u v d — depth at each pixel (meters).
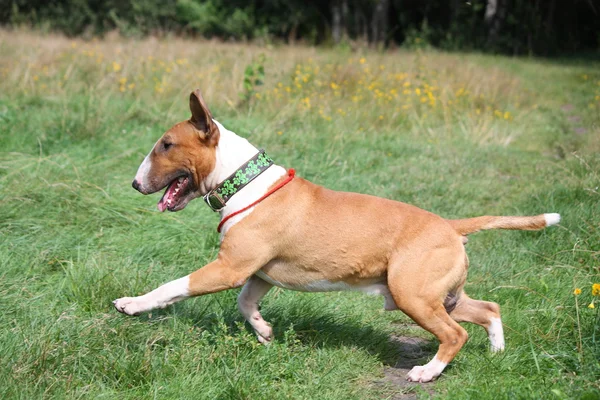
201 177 4.23
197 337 4.34
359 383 4.15
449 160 9.70
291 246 4.18
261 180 4.20
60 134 8.31
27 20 29.86
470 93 13.91
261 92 11.62
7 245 5.38
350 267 4.20
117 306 4.08
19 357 3.73
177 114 10.09
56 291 4.79
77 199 6.28
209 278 4.10
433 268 4.09
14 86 10.94
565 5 34.91
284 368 4.09
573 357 4.11
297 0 34.03
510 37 31.28
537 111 14.69
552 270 5.59
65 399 3.53
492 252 6.21
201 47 18.38
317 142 9.62
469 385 3.98
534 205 7.27
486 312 4.42
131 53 15.07
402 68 15.73
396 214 4.22
